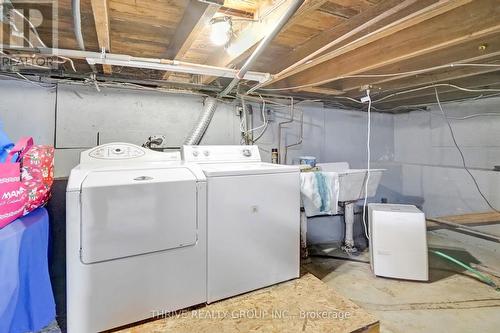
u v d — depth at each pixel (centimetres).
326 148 362
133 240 129
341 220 366
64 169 216
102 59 168
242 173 160
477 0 140
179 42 171
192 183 144
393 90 296
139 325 130
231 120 287
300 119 338
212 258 150
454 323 198
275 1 131
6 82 202
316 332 128
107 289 123
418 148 420
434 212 396
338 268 285
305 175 262
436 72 250
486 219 336
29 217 119
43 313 118
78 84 220
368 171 303
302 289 167
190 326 131
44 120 211
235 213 157
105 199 123
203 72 196
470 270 273
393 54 183
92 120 226
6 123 202
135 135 242
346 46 156
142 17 153
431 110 402
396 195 433
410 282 256
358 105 377
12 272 97
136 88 238
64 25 159
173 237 138
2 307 92
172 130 257
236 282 157
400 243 258
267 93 298
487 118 343
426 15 123
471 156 358
